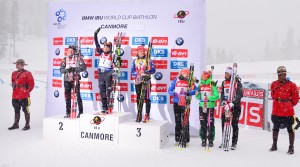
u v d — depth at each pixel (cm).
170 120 702
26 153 520
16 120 732
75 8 761
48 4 789
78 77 669
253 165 471
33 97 1530
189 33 687
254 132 751
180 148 576
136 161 483
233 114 579
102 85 649
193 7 684
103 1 740
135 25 716
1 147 558
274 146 572
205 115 591
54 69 786
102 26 738
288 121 548
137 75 632
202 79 586
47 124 635
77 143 606
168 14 697
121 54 724
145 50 709
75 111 657
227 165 468
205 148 569
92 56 748
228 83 591
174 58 696
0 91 1766
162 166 458
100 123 606
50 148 560
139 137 582
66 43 770
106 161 481
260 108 780
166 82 702
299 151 570
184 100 591
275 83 568
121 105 727
